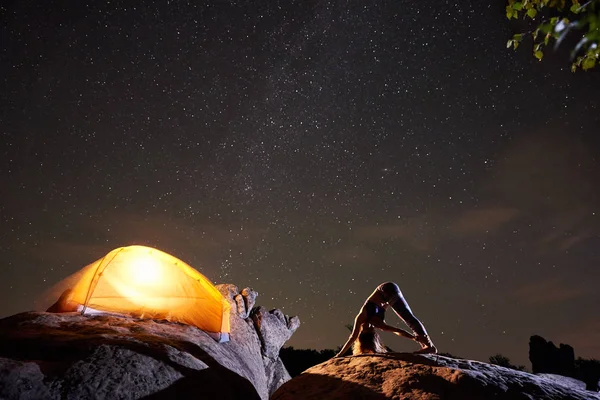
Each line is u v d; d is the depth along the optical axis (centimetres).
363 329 562
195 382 442
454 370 436
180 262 699
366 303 568
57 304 659
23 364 395
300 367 1245
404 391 417
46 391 378
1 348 445
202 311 671
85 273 689
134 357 440
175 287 684
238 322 801
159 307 669
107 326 554
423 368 448
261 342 820
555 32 250
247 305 870
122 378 409
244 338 756
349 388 436
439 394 410
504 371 463
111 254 693
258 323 845
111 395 391
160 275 688
